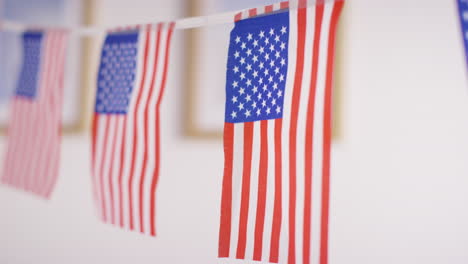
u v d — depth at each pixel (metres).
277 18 0.68
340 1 0.65
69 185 0.97
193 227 0.90
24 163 0.86
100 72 0.79
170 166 0.92
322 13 0.66
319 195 0.65
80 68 0.97
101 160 0.79
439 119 0.84
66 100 0.97
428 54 0.85
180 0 0.93
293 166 0.67
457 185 0.83
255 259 0.68
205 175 0.90
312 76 0.66
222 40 0.90
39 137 0.85
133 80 0.77
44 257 0.97
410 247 0.84
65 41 0.83
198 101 0.90
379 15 0.86
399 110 0.85
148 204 0.75
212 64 0.90
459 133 0.84
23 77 0.87
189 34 0.91
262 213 0.68
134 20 0.95
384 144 0.85
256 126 0.68
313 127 0.66
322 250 0.65
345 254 0.85
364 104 0.86
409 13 0.86
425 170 0.84
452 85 0.84
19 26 0.86
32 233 0.98
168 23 0.74
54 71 0.83
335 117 0.86
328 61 0.65
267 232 0.67
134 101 0.76
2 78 1.00
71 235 0.96
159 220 0.92
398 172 0.85
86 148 0.96
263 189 0.68
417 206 0.84
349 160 0.86
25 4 0.99
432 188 0.84
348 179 0.86
